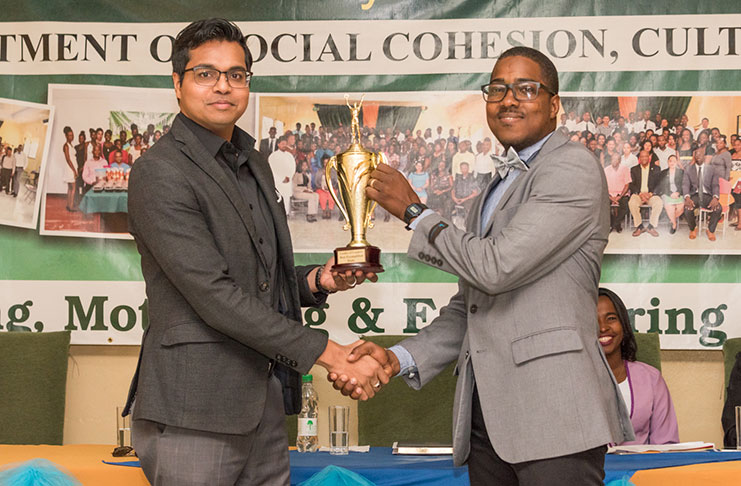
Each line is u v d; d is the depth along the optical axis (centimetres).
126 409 228
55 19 405
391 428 374
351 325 401
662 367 403
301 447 318
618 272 395
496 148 398
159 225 212
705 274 392
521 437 207
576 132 396
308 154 402
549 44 396
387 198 233
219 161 227
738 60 392
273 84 402
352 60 401
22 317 403
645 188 394
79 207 404
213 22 226
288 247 236
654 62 394
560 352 208
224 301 208
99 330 403
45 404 372
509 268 208
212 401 210
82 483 251
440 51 399
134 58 404
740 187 391
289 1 402
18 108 405
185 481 209
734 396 349
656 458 262
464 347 232
